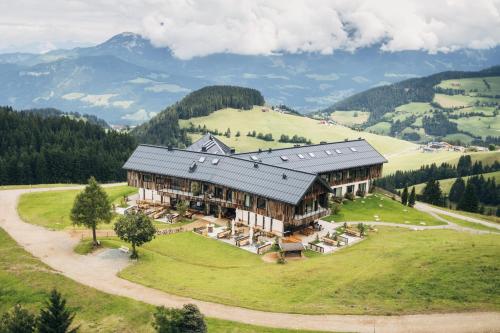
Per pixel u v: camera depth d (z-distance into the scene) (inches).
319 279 2058.3
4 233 2970.0
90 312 1884.8
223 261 2512.3
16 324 1535.4
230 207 3280.0
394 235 2994.6
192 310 1525.6
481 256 2108.8
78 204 2625.5
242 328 1656.0
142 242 2459.4
